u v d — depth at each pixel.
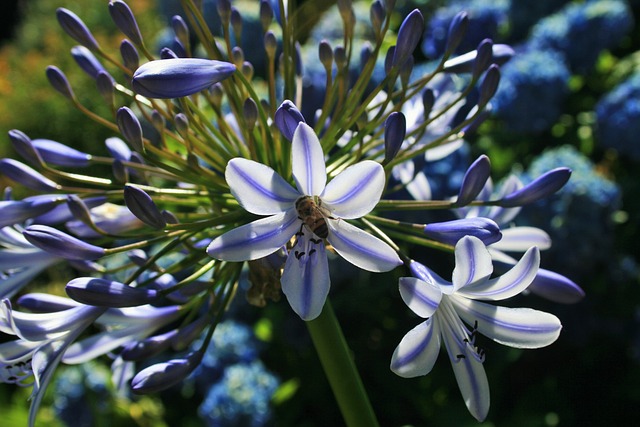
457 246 0.22
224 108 0.52
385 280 0.51
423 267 0.25
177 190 0.27
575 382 0.54
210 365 0.54
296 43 0.30
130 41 0.28
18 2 1.38
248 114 0.26
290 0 0.29
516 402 0.54
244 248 0.23
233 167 0.22
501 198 0.28
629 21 0.55
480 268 0.23
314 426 0.56
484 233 0.24
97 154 0.84
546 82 0.52
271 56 0.28
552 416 0.53
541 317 0.24
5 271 0.28
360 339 0.55
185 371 0.26
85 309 0.26
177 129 0.27
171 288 0.25
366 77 0.28
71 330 0.26
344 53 0.28
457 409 0.52
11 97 0.89
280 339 0.55
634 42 0.62
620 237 0.54
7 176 0.28
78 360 0.27
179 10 0.67
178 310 0.28
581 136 0.56
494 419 0.52
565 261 0.49
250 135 0.26
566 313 0.51
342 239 0.23
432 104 0.28
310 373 0.56
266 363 0.57
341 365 0.29
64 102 0.84
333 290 0.52
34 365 0.25
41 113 0.85
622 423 0.53
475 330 0.25
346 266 0.50
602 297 0.52
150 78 0.23
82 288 0.23
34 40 1.08
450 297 0.26
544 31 0.56
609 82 0.57
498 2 0.56
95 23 1.04
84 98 0.84
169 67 0.23
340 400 0.30
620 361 0.54
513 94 0.52
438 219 0.48
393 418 0.55
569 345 0.53
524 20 0.59
